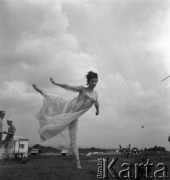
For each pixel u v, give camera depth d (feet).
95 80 36.58
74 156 33.14
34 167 31.19
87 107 36.35
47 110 36.99
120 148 41.57
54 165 32.22
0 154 39.55
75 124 35.76
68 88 36.35
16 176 27.53
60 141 35.50
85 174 28.68
